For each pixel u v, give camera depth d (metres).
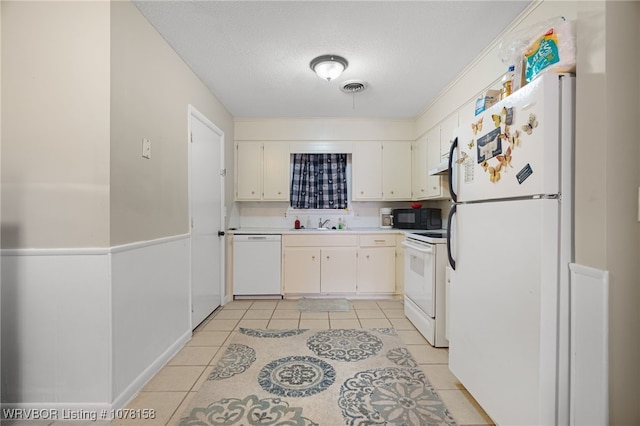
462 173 1.67
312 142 3.80
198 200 2.63
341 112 3.58
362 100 3.18
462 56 2.28
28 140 1.47
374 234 3.56
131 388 1.64
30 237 1.48
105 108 1.47
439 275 2.24
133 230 1.68
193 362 2.03
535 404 1.15
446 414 1.51
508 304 1.29
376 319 2.86
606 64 1.06
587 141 1.11
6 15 1.47
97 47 1.48
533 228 1.16
